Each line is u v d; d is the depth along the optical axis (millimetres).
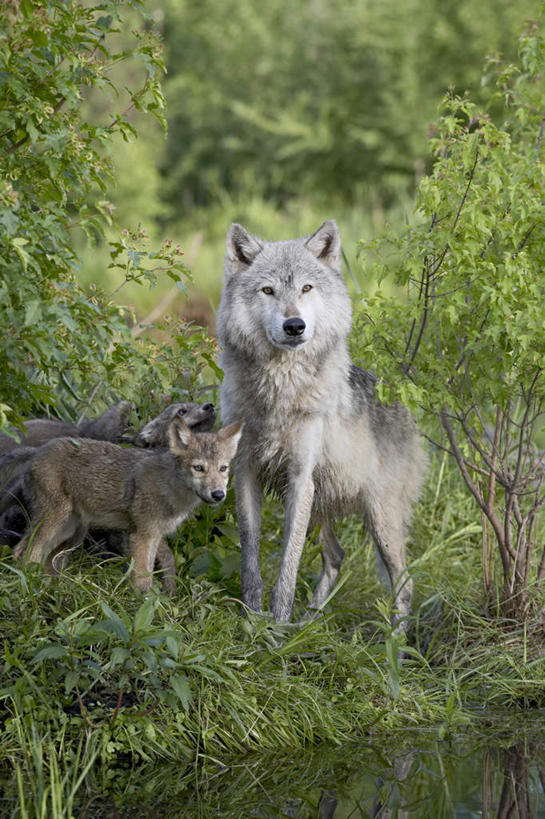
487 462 10922
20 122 9055
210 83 42312
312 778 8406
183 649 8828
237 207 36906
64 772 8055
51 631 8891
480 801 8039
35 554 9906
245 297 10648
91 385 13750
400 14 39031
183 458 10086
